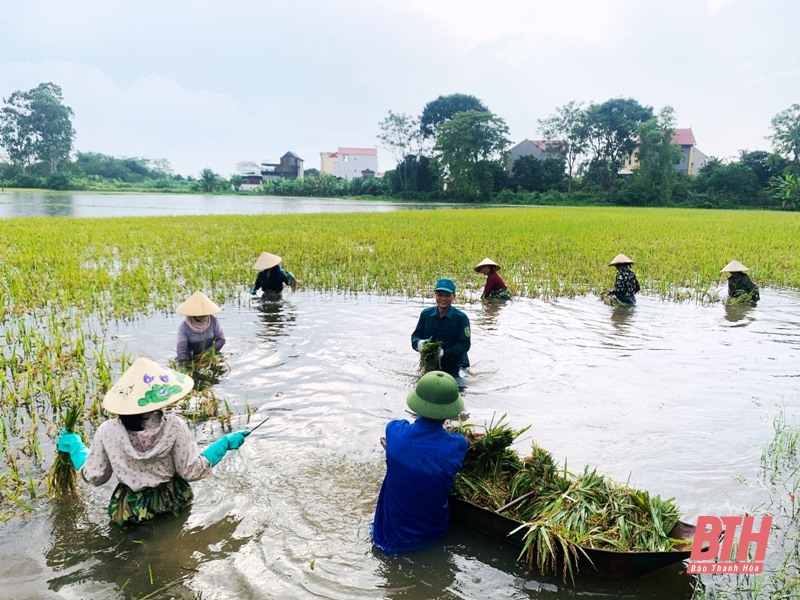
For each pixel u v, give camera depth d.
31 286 11.31
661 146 72.56
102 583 3.31
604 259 16.11
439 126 85.75
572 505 3.64
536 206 70.44
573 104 84.69
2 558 3.50
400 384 6.50
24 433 5.15
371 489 4.37
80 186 107.88
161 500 3.91
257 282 10.84
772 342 8.41
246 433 4.34
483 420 5.53
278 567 3.47
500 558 3.57
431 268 14.47
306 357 7.41
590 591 3.29
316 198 95.31
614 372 6.98
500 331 8.92
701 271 14.09
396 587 3.31
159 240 19.77
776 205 68.69
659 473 4.55
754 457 4.83
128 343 7.91
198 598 3.20
